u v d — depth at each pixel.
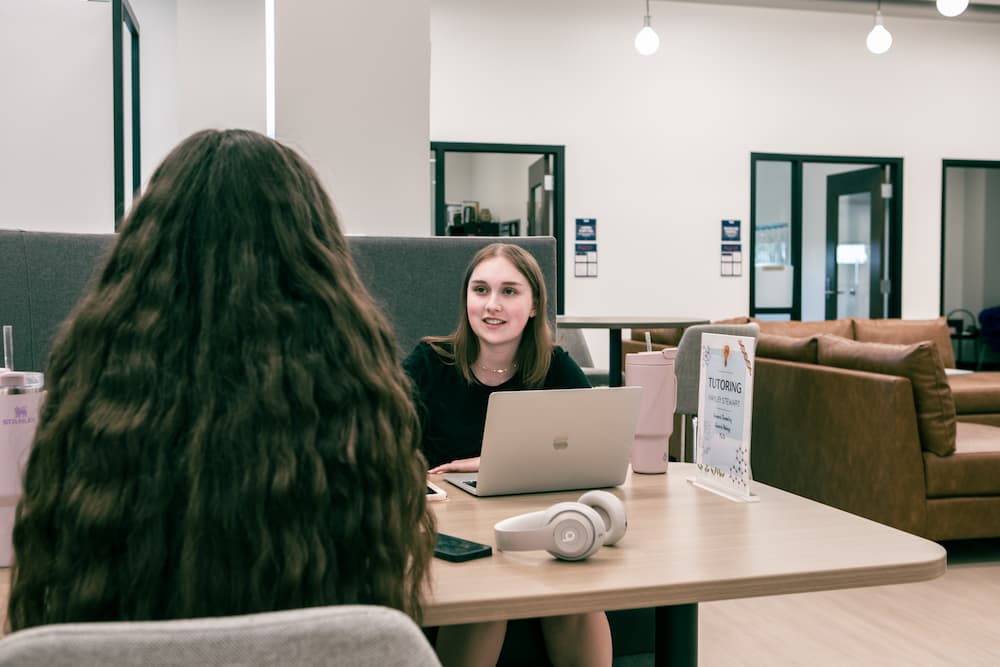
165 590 0.78
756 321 6.78
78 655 0.54
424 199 3.10
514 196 9.80
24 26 4.41
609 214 7.35
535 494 1.64
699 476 1.72
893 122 7.86
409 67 3.07
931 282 8.05
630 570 1.17
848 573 1.17
